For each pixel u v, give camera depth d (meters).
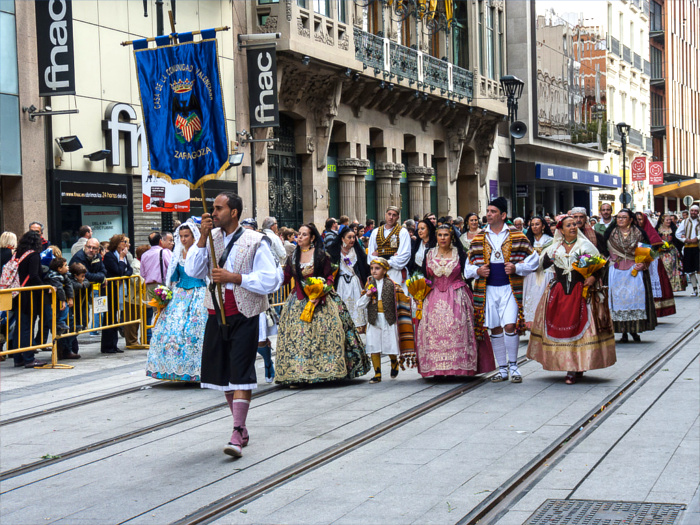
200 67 7.32
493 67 35.84
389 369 11.81
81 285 12.70
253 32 22.05
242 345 7.08
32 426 8.31
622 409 8.60
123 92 18.48
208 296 7.19
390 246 11.35
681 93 70.75
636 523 5.30
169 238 13.83
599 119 48.81
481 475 6.36
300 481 6.32
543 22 41.78
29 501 6.01
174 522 5.46
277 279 7.12
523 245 10.26
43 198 16.47
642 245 13.42
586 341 10.05
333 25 23.69
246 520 5.50
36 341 12.29
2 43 15.67
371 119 27.89
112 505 5.86
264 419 8.47
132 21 18.75
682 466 6.50
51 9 16.23
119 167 18.34
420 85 28.80
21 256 11.95
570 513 5.50
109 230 18.12
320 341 10.26
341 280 12.35
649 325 13.72
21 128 16.02
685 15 72.06
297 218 24.80
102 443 7.58
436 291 10.54
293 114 23.95
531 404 8.94
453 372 10.30
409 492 5.98
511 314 10.34
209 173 7.26
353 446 7.32
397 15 28.52
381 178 29.00
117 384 10.55
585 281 10.08
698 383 9.89
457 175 34.31
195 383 10.66
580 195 50.31
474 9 33.38
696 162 75.88
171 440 7.67
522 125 22.50
